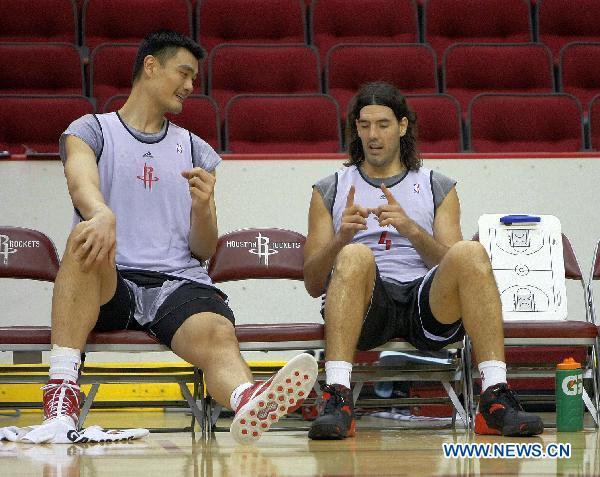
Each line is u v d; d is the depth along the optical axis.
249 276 10.12
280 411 6.86
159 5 17.78
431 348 8.77
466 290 8.13
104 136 9.00
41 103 15.14
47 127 15.11
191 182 8.71
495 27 18.31
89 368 9.06
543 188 13.20
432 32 18.25
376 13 18.11
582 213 13.23
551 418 11.07
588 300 10.08
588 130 15.88
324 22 18.06
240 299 12.88
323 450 7.04
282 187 13.00
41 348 8.54
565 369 8.60
